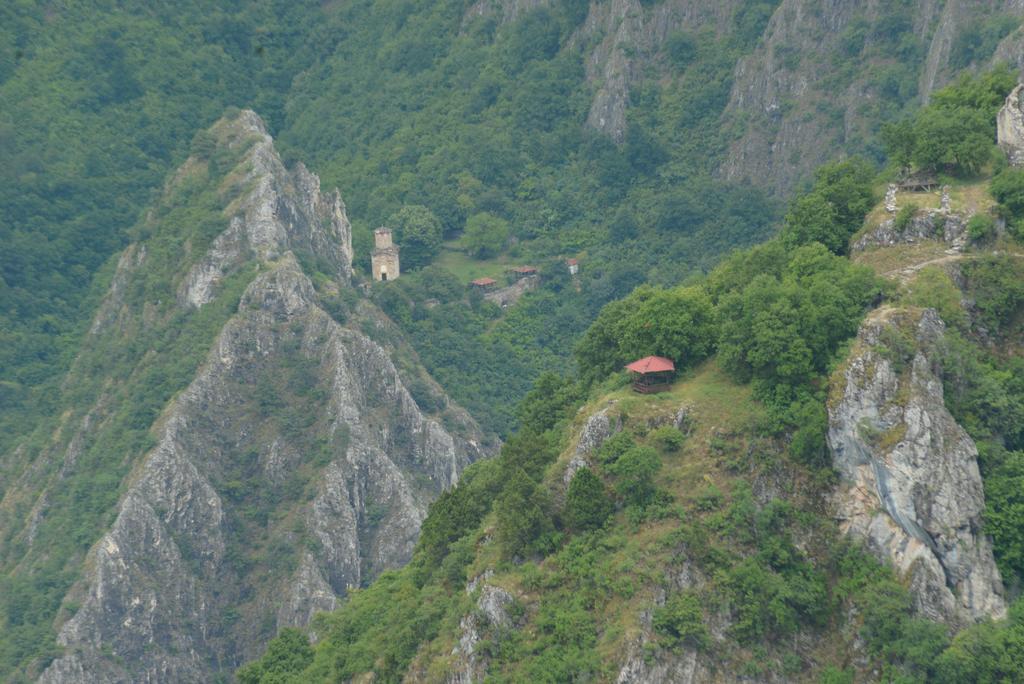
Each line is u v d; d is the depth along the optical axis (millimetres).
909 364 196125
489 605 196000
